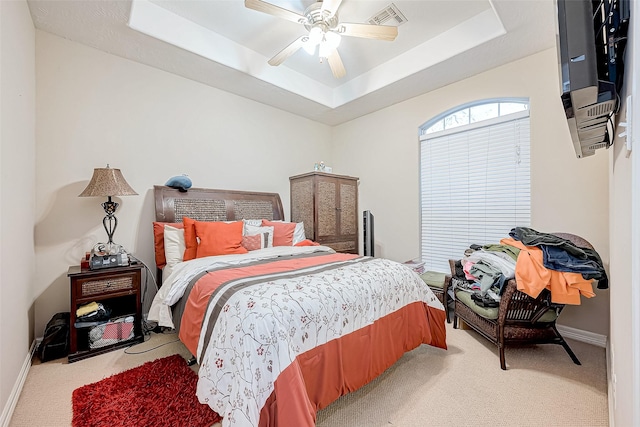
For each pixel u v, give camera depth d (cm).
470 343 241
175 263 254
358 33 230
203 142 335
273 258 245
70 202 252
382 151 409
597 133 133
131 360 213
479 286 229
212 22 269
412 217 374
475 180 324
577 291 189
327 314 150
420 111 364
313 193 370
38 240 236
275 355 122
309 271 189
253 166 381
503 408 160
